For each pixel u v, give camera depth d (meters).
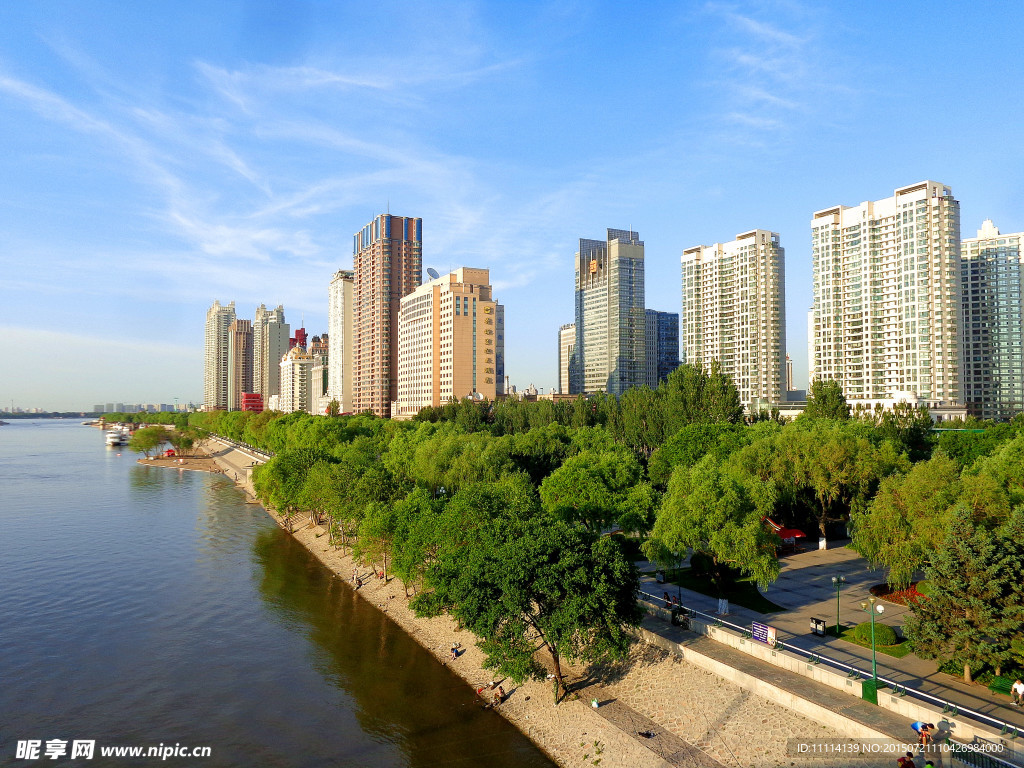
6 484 196.12
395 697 58.19
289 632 74.00
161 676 62.72
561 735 50.16
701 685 51.22
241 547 115.19
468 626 53.66
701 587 72.19
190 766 47.69
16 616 79.25
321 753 49.34
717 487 65.38
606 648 50.59
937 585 47.47
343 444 165.62
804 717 44.59
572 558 51.59
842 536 96.75
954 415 198.50
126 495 176.12
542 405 188.75
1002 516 60.41
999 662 43.97
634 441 164.38
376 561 88.25
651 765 44.03
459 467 107.81
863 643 53.34
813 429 104.88
